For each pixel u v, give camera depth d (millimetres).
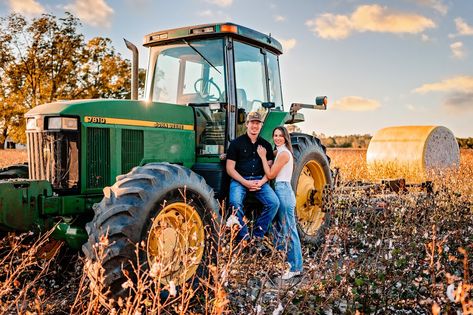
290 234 4477
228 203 5121
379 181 7996
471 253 4891
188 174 4188
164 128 4871
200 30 5266
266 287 4137
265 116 5867
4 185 3637
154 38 5605
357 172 11180
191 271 4000
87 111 4238
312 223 6258
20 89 21297
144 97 5824
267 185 5121
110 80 21891
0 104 21000
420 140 11430
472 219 6371
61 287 4176
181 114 5082
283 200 5062
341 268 4465
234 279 3891
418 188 8070
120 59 22172
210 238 4250
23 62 21000
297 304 3666
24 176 4934
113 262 3506
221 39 5281
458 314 2902
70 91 21656
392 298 3951
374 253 4832
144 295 3578
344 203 6355
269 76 6066
